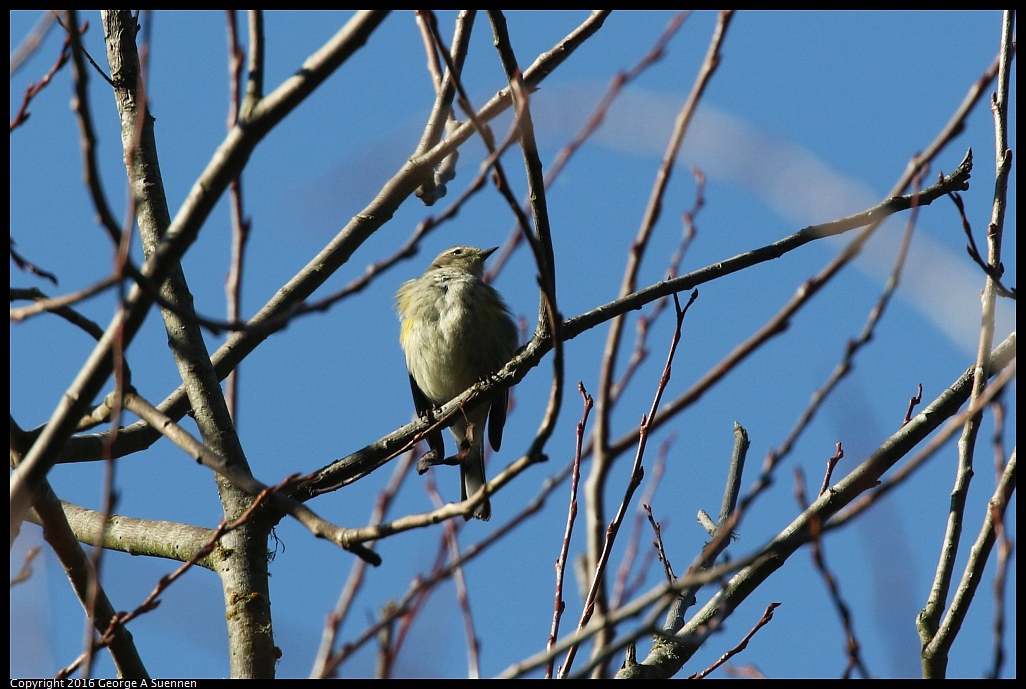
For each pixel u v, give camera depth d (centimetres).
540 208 748
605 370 554
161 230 1084
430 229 573
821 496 848
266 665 948
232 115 761
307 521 619
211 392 1059
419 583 554
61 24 776
